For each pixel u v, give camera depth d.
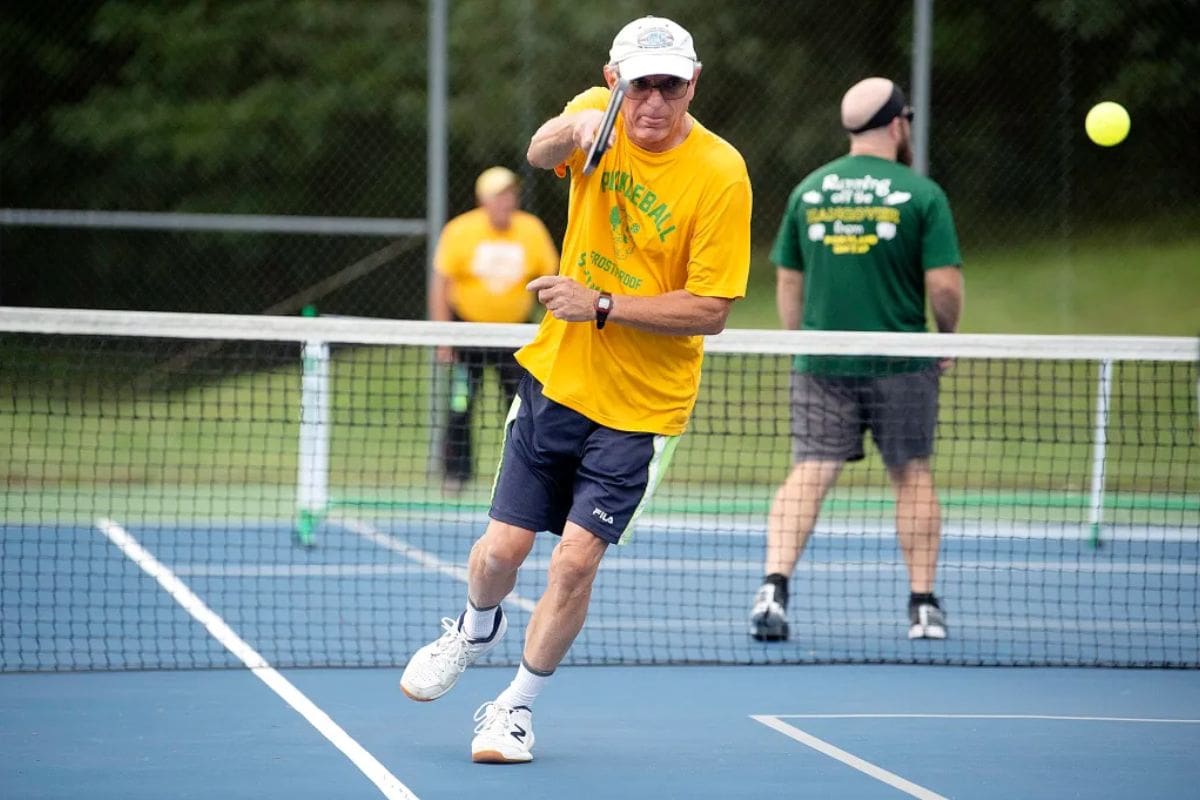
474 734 13.89
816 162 49.34
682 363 13.02
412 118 51.31
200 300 47.41
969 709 15.59
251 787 12.25
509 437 13.34
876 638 19.88
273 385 42.69
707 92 49.62
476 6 50.84
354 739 13.92
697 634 20.06
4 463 35.38
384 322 18.11
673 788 12.41
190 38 52.78
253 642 18.89
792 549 19.67
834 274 19.62
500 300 31.31
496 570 13.27
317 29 53.06
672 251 12.78
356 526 29.97
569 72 49.94
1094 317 48.22
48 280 47.72
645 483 12.97
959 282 19.53
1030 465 35.81
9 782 12.34
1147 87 47.47
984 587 24.25
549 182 48.44
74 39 51.56
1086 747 14.03
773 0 49.72
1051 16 46.94
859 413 19.75
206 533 28.66
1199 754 13.82
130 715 14.76
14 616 20.34
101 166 51.78
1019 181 47.97
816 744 14.01
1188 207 50.09
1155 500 33.53
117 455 36.44
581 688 16.50
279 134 52.81
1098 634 20.53
